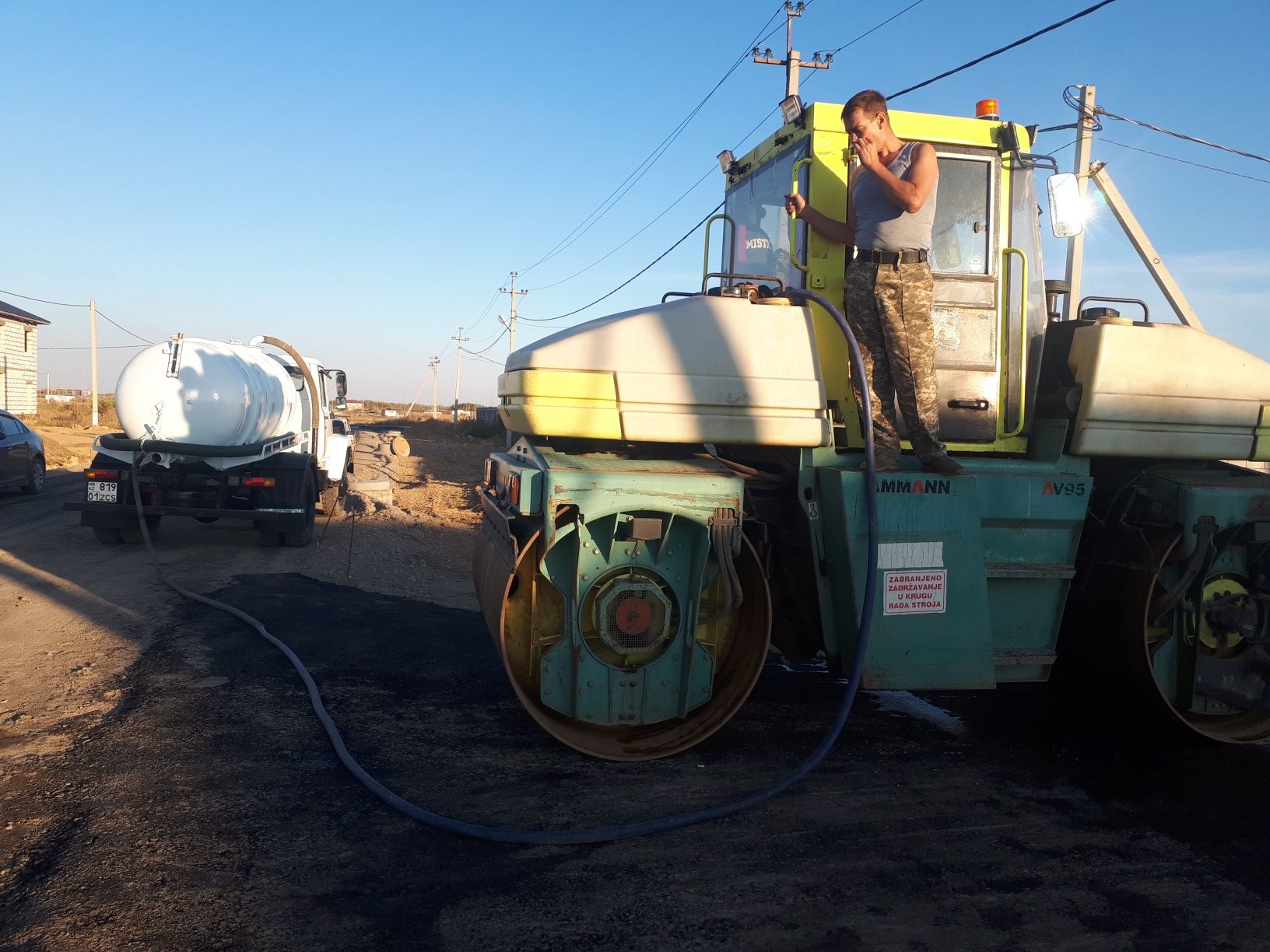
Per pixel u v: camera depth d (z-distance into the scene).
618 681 4.59
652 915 3.15
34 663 6.05
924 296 4.68
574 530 4.44
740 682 4.72
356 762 4.41
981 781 4.47
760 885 3.37
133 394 10.12
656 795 4.17
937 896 3.32
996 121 5.08
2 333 41.06
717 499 4.48
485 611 5.31
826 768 4.58
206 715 5.12
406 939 2.96
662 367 4.47
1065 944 3.04
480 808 3.98
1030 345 5.13
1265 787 4.48
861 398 4.42
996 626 4.83
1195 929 3.15
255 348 12.52
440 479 21.94
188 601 8.00
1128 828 3.95
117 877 3.29
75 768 4.30
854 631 4.55
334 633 7.07
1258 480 5.22
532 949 2.93
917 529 4.57
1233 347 5.08
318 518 13.61
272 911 3.10
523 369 4.45
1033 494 4.80
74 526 12.64
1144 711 5.25
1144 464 5.30
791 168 5.22
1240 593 5.11
